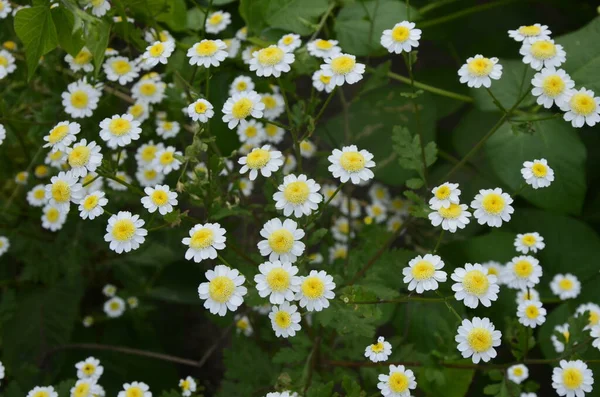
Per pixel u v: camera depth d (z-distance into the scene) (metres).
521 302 0.63
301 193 0.57
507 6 0.88
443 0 0.81
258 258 0.65
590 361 0.60
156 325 0.84
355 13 0.76
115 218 0.57
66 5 0.65
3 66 0.71
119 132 0.60
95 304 0.84
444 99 0.83
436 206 0.58
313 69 0.71
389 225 0.81
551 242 0.76
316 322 0.67
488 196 0.58
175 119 0.73
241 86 0.70
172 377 0.80
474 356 0.56
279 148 0.84
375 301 0.60
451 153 0.86
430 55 0.96
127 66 0.70
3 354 0.77
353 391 0.59
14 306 0.77
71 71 0.74
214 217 0.61
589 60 0.73
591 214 0.80
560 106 0.59
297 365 0.68
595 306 0.68
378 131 0.81
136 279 0.79
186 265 0.80
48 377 0.76
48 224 0.72
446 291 0.73
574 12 0.88
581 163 0.72
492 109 0.74
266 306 0.69
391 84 0.85
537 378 0.78
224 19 0.73
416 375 0.68
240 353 0.71
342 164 0.58
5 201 0.79
